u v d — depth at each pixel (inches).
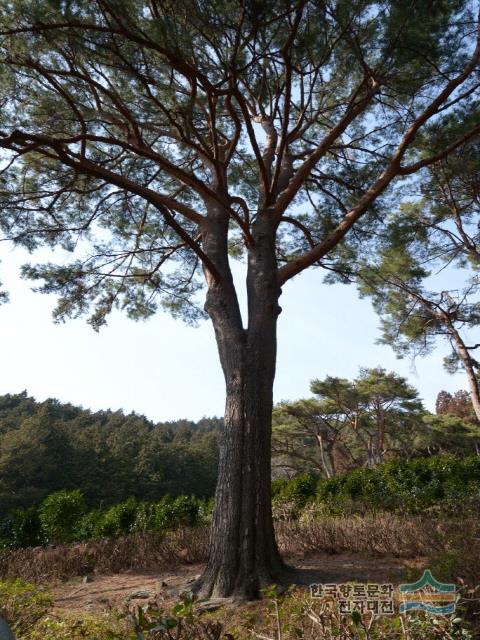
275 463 1262.3
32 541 396.2
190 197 388.5
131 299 423.8
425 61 267.1
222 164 304.0
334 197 356.8
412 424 1098.7
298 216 382.6
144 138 350.9
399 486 396.5
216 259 270.5
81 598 232.1
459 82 251.3
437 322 560.7
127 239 402.9
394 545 256.2
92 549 335.9
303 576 207.6
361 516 355.9
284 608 145.0
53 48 246.1
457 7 248.7
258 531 208.4
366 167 349.1
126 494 1525.6
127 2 218.1
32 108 290.4
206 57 255.3
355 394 1044.5
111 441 1815.9
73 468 1496.1
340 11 237.9
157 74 264.5
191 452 1895.9
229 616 172.2
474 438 1107.9
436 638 96.5
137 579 267.7
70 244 349.1
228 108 268.5
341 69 284.7
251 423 224.8
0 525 408.5
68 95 277.1
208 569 205.8
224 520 210.1
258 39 250.2
